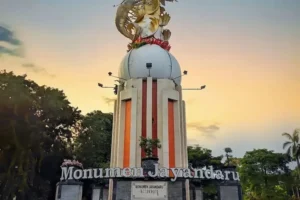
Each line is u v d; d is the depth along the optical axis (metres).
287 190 66.31
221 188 25.69
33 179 38.28
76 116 46.41
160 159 29.95
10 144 37.09
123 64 35.25
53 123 42.84
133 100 31.88
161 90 32.66
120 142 31.58
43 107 40.19
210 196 54.09
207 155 59.25
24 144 36.69
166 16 38.53
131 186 25.14
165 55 34.78
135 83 33.03
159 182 25.27
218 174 26.00
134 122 31.05
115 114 33.72
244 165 64.56
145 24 36.91
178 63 36.19
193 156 58.75
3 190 35.00
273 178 62.72
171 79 34.16
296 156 63.19
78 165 26.86
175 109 32.81
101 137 50.69
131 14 38.38
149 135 30.70
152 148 28.75
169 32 38.47
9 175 35.31
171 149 31.25
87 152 47.50
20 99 36.25
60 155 43.25
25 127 36.88
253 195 63.03
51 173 43.00
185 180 25.39
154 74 33.59
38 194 39.88
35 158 39.56
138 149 30.31
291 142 63.91
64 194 24.95
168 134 31.23
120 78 35.06
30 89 40.09
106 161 51.62
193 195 31.78
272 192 61.28
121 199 24.86
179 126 32.25
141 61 34.00
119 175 25.05
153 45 35.44
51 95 41.22
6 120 36.25
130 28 38.22
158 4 37.53
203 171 25.62
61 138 45.44
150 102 31.95
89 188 40.41
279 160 64.00
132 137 30.53
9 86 36.66
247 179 63.75
